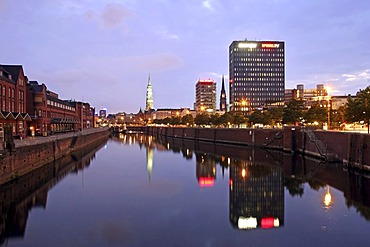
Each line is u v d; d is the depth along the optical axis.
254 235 26.83
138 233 27.41
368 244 24.89
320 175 53.22
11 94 79.94
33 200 38.16
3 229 28.42
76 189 44.19
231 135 125.88
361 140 53.53
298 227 28.80
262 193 41.53
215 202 37.41
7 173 44.56
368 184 45.78
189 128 173.75
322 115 96.31
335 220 30.52
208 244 25.12
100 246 24.73
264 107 196.25
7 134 45.50
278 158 76.19
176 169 62.56
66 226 29.14
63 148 79.50
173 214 32.78
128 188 44.97
